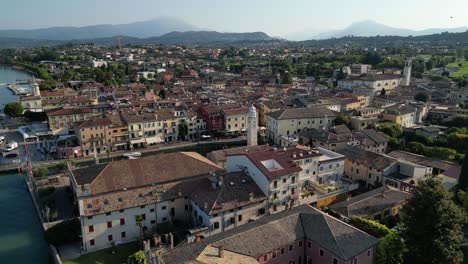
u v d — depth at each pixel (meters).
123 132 174.62
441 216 72.19
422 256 74.50
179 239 89.69
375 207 97.62
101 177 96.06
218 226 89.00
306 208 85.94
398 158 137.62
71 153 162.50
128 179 97.50
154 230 92.81
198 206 91.50
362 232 75.50
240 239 72.44
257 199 94.06
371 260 74.81
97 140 168.00
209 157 130.88
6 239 98.50
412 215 76.06
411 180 118.50
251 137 151.25
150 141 180.75
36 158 160.38
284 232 76.81
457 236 74.06
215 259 65.00
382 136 157.88
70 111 196.00
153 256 64.81
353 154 134.62
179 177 102.81
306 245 78.31
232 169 109.94
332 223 78.19
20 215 112.31
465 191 102.88
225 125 198.00
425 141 165.75
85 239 87.38
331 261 72.56
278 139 182.50
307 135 160.62
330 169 120.56
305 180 115.00
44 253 92.44
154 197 94.00
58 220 102.50
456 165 130.38
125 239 91.81
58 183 129.50
